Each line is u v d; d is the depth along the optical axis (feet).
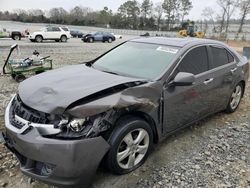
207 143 14.24
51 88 10.39
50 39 94.94
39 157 9.19
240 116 18.19
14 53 51.55
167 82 12.26
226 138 14.90
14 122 10.11
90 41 109.70
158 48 14.17
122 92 10.51
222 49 16.52
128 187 10.60
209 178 11.34
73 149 8.97
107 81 11.23
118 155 10.53
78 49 67.10
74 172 9.13
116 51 15.30
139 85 11.25
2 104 19.20
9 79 28.53
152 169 11.75
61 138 9.13
